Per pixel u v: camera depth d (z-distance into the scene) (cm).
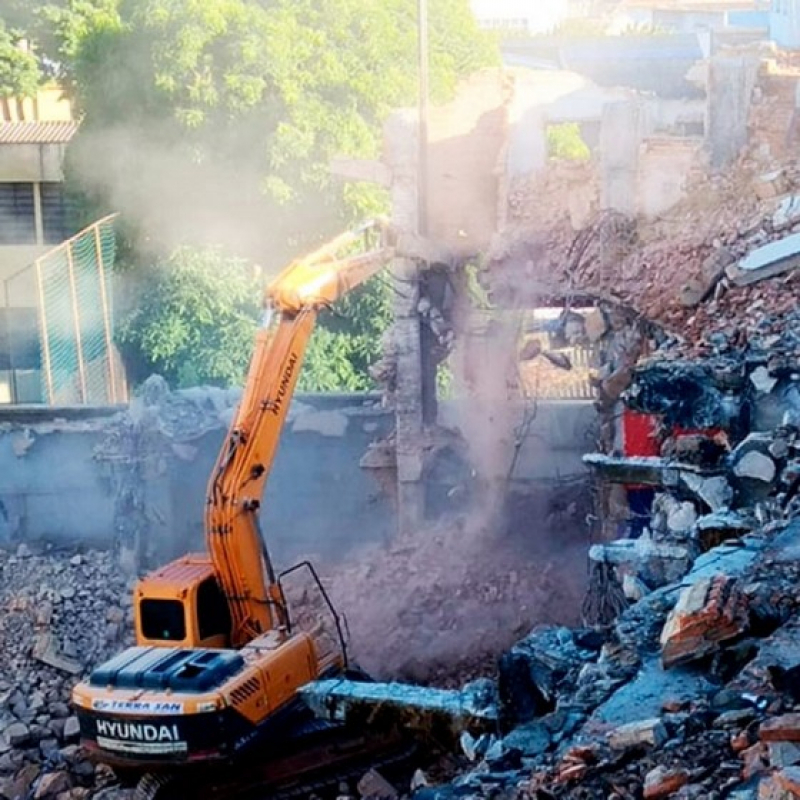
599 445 2455
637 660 1048
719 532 1353
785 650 943
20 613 2731
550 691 1102
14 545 3091
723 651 995
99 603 2752
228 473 2094
